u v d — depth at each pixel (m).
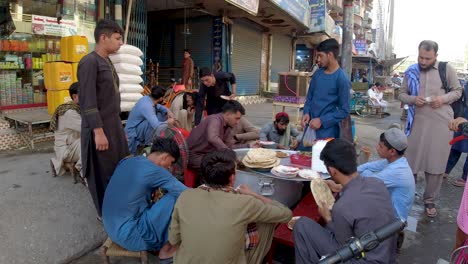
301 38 18.41
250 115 11.09
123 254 2.57
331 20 17.44
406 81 4.09
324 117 3.78
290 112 12.12
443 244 3.40
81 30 6.78
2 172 4.66
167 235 2.55
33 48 6.35
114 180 2.61
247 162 3.21
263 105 14.18
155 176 2.54
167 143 2.75
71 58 5.91
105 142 2.95
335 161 2.08
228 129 3.88
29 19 6.22
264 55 15.43
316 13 15.16
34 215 3.46
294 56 18.28
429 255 3.20
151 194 2.85
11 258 2.75
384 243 1.92
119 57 5.65
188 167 3.68
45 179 4.43
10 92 6.08
